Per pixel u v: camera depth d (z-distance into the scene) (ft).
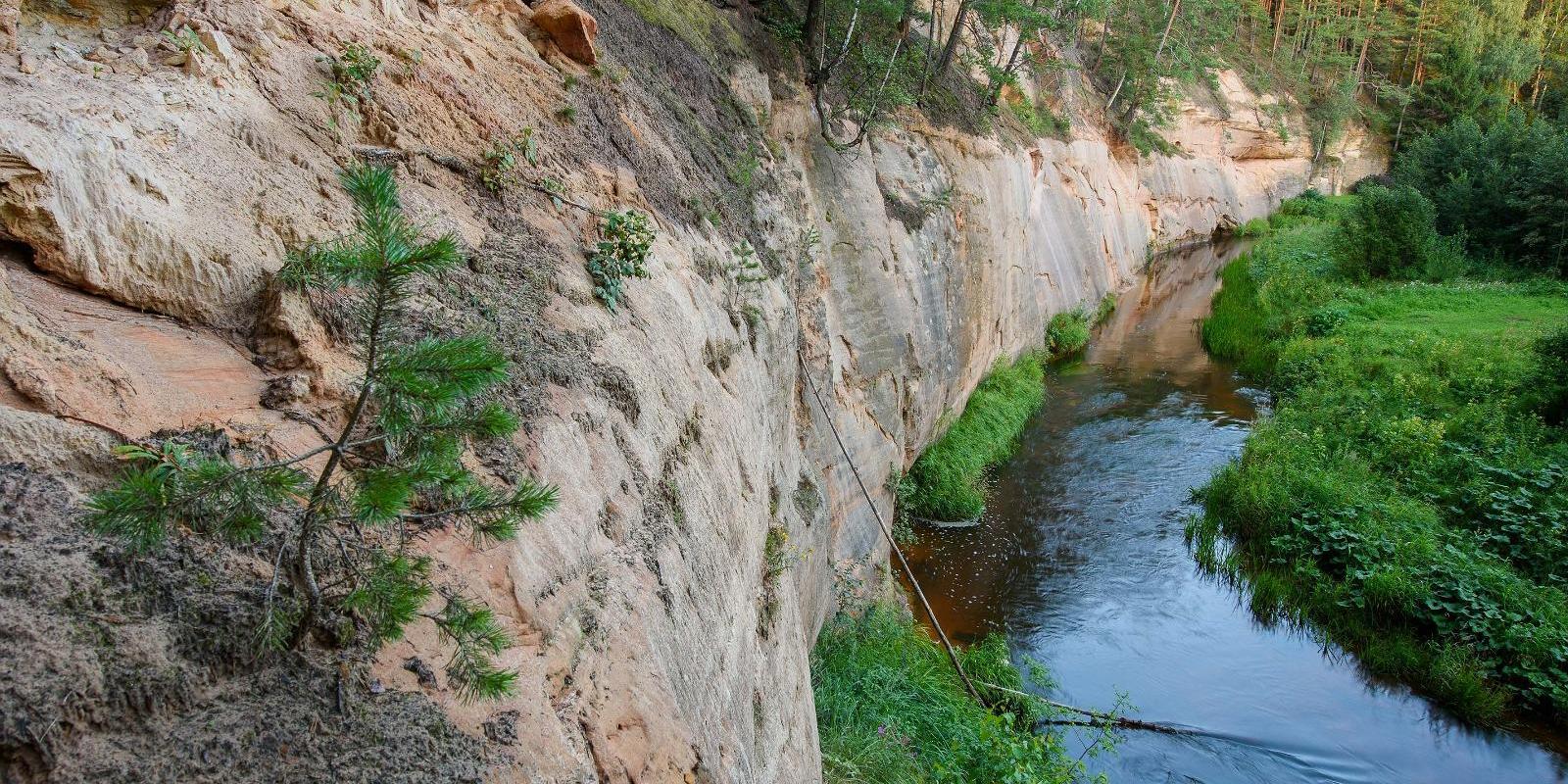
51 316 8.73
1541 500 40.55
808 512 28.45
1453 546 38.81
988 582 40.29
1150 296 98.89
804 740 20.12
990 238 58.08
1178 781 28.84
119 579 7.04
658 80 28.96
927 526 45.11
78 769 6.02
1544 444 46.14
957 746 26.86
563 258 16.15
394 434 7.39
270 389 9.78
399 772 7.38
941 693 29.19
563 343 13.98
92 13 12.57
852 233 40.68
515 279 14.34
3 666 6.03
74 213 9.21
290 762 6.95
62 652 6.34
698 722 12.55
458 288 13.07
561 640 10.18
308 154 12.91
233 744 6.76
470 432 7.64
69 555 6.93
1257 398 63.36
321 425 9.74
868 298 40.75
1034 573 41.01
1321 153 148.66
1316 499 42.50
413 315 11.71
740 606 16.87
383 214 7.07
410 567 7.79
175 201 10.34
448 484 7.44
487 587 9.63
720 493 17.44
